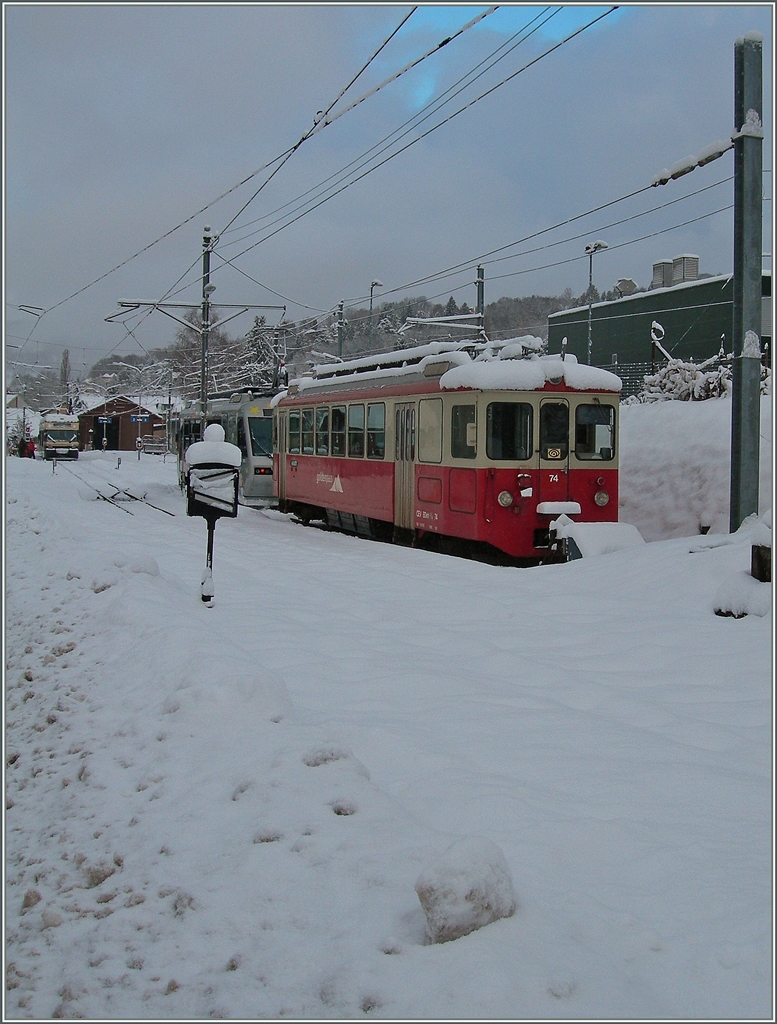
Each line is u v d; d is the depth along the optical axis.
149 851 4.25
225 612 9.61
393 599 10.43
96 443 82.88
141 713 6.18
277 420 24.36
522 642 8.21
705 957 3.17
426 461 15.44
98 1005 3.19
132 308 29.11
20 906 4.18
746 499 10.90
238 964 3.23
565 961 3.07
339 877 3.65
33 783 5.80
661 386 20.61
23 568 14.36
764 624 7.96
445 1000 2.86
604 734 5.67
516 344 14.66
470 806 4.48
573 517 14.09
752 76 10.74
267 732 5.38
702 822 4.36
